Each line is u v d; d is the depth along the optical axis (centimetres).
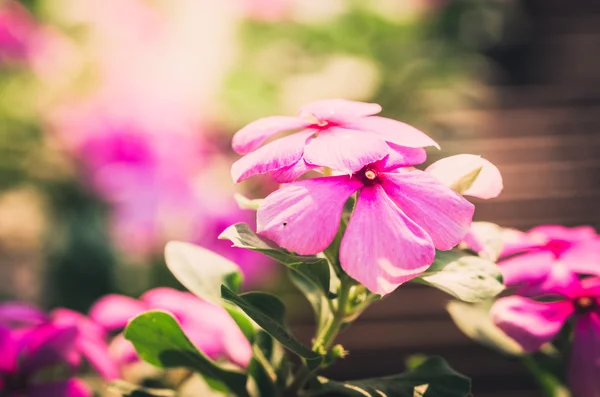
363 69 82
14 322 33
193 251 29
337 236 26
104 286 72
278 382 28
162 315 27
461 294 25
